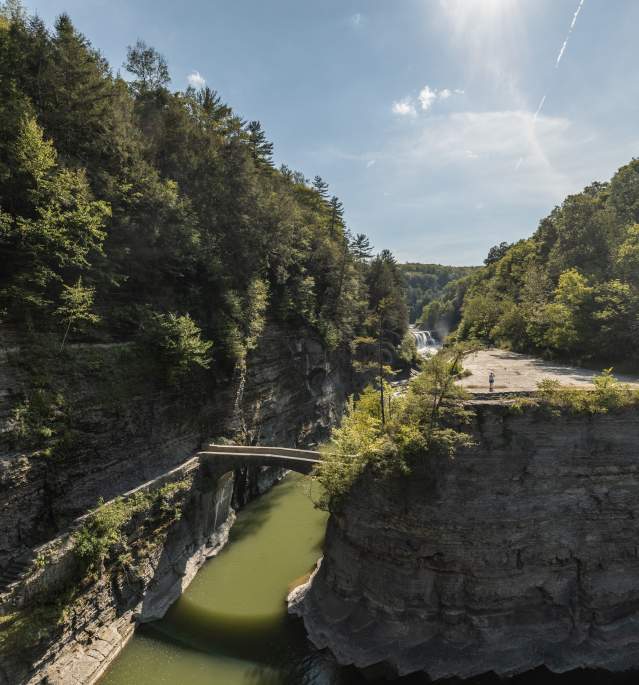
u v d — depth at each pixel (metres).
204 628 24.89
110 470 26.52
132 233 32.00
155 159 41.00
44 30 30.08
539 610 23.11
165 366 31.03
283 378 52.72
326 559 26.12
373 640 22.62
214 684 21.09
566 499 23.69
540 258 65.75
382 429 25.56
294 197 71.25
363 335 79.06
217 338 37.25
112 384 27.17
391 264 101.06
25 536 20.78
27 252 22.84
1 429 20.08
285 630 24.66
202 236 40.69
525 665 21.67
